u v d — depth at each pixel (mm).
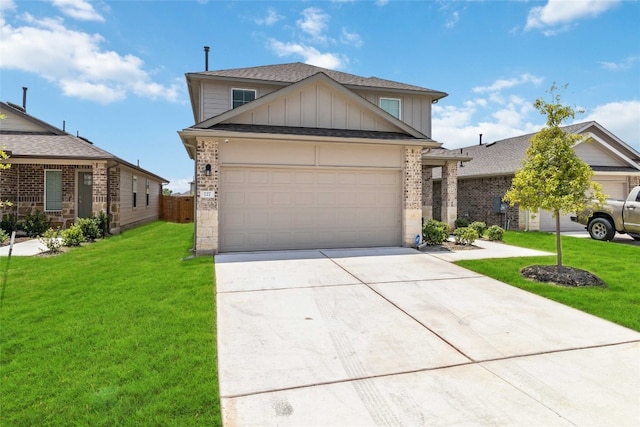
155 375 3307
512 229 16609
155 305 5297
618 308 5285
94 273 7492
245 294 5953
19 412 2777
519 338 4250
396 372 3438
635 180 16750
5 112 15383
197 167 9305
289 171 10031
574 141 7086
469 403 2922
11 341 4098
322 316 4969
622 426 2631
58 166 15273
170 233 15625
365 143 10164
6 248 11141
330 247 10359
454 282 6820
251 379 3297
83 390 3061
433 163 15289
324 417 2734
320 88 10547
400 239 10883
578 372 3445
